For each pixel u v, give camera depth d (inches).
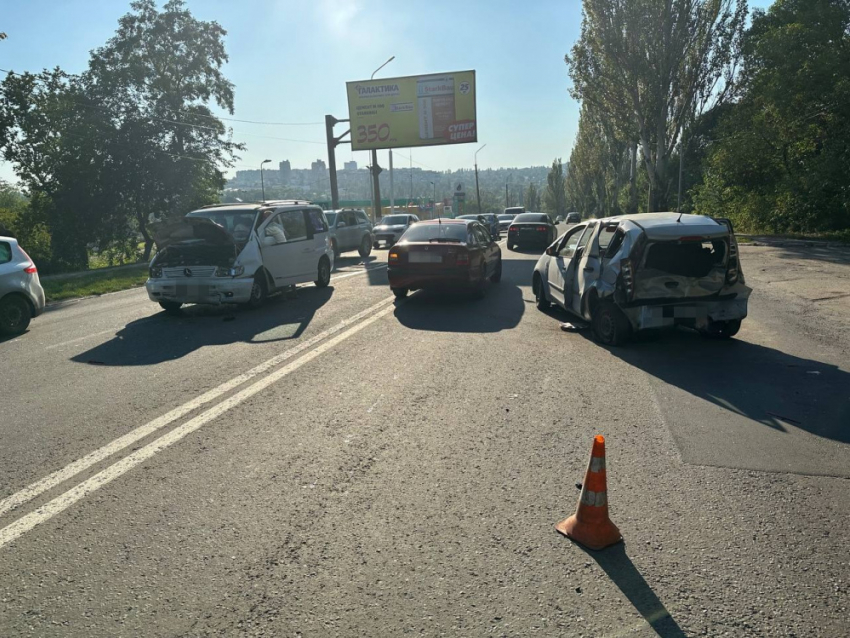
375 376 257.0
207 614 106.5
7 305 365.7
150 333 359.3
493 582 114.9
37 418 208.5
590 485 127.6
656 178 1337.4
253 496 149.9
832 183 995.3
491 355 293.3
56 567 120.8
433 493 151.1
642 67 1278.3
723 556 123.2
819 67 947.3
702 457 171.6
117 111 1476.4
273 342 326.0
